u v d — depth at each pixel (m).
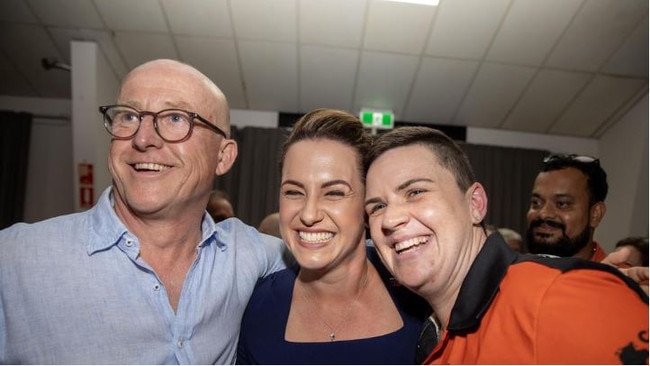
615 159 4.50
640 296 0.79
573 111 4.44
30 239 1.07
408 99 4.30
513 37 3.41
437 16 3.22
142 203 1.07
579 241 1.76
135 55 3.74
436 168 1.00
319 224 1.18
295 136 1.23
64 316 1.03
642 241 2.09
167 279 1.18
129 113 1.13
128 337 1.06
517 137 4.91
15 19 3.46
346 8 3.19
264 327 1.27
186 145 1.11
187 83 1.15
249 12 3.26
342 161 1.18
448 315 1.02
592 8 3.12
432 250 0.97
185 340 1.12
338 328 1.26
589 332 0.72
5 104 4.64
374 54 3.68
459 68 3.82
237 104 4.61
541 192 1.83
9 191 4.45
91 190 3.62
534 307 0.79
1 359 1.02
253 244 1.40
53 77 4.29
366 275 1.32
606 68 3.76
